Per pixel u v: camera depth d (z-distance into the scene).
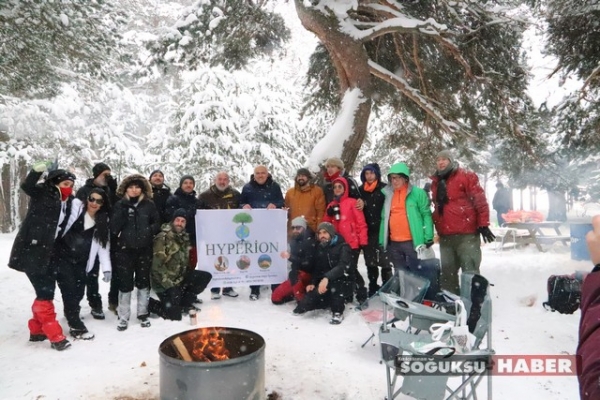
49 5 7.08
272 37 9.54
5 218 16.77
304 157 18.89
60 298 6.43
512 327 4.98
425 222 5.50
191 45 8.07
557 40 8.56
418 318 3.44
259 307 5.97
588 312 0.93
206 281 5.81
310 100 10.80
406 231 5.57
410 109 10.12
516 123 8.99
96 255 5.07
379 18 8.59
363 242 5.82
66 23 7.41
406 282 3.98
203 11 7.93
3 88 8.88
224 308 5.91
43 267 4.31
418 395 2.98
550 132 9.91
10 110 13.40
